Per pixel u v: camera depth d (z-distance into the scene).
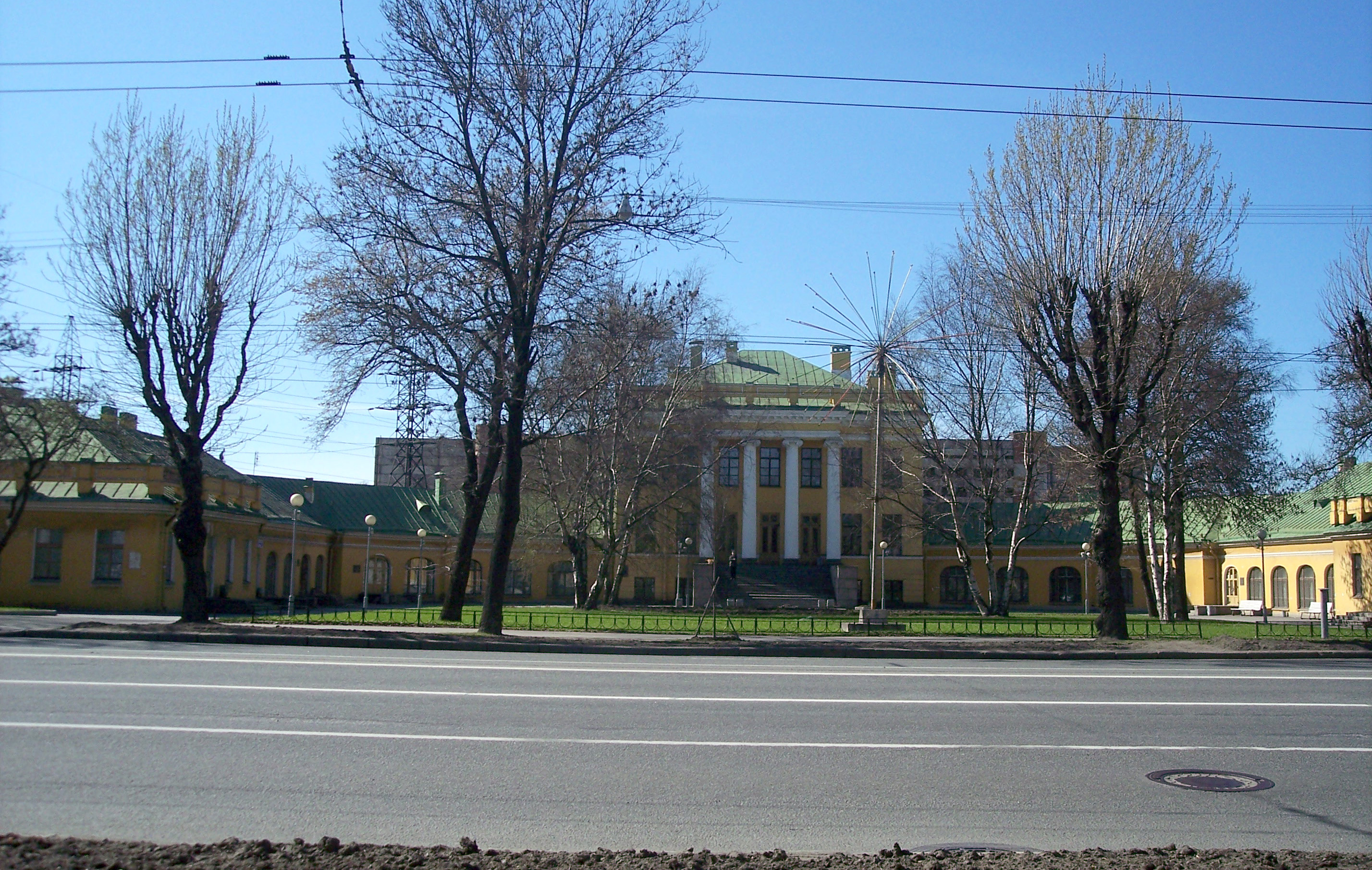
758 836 7.64
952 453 52.88
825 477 64.81
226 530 42.97
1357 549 44.38
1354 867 6.64
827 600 55.81
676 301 37.56
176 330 25.64
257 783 8.66
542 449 47.88
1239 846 7.59
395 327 24.14
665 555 61.16
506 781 8.93
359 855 6.50
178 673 14.32
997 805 8.56
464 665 16.58
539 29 23.53
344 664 16.03
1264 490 42.34
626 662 18.39
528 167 23.80
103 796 8.16
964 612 56.72
